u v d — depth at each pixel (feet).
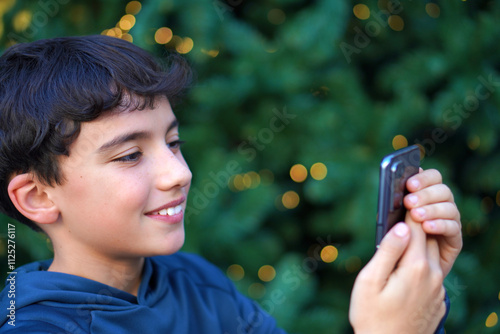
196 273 3.54
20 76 2.84
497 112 5.49
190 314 3.22
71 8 5.40
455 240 2.79
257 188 5.46
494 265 6.05
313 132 5.56
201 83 5.46
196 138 5.43
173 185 2.75
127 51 2.99
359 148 5.43
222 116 5.67
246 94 5.47
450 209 2.65
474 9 6.02
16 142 2.76
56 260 2.97
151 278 3.15
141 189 2.68
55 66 2.79
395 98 5.82
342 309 6.03
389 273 2.51
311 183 5.30
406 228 2.50
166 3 4.76
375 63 6.37
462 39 5.35
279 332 3.64
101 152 2.63
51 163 2.69
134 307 2.80
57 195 2.75
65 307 2.65
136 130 2.68
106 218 2.68
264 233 6.12
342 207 5.52
